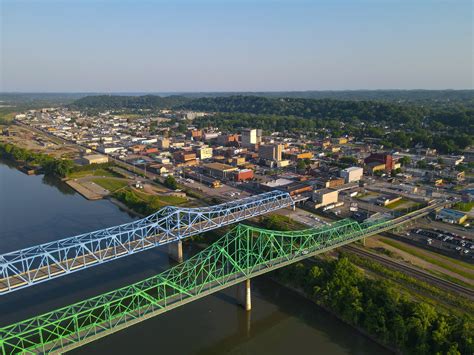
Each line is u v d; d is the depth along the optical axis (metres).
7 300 101.38
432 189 199.75
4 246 135.50
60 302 100.44
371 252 124.44
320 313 100.00
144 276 115.69
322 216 162.38
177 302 83.19
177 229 125.56
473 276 109.00
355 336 90.94
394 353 84.69
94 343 86.56
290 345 88.38
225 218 137.88
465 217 153.00
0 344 63.97
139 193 197.12
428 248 127.75
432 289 101.50
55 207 181.25
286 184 198.88
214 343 87.88
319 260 117.81
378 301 94.12
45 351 67.00
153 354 83.12
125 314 75.88
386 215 156.38
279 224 144.00
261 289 111.88
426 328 82.75
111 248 111.56
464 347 78.06
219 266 120.69
